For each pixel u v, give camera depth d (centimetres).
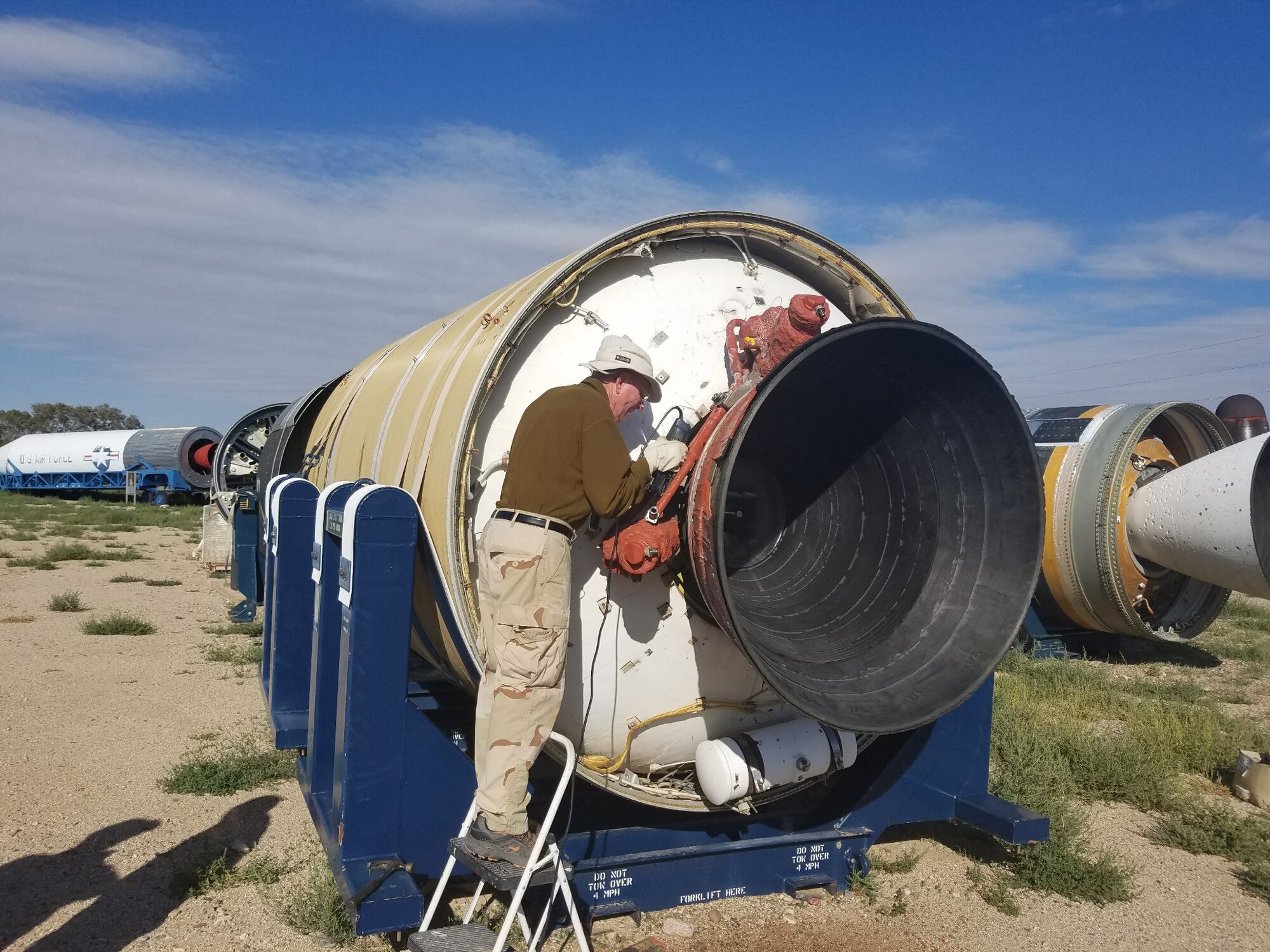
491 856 298
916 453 370
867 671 342
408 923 310
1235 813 500
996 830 405
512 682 302
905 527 377
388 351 655
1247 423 1073
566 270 346
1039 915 382
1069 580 873
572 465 306
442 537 336
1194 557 813
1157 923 378
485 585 312
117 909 361
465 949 292
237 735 583
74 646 841
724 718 369
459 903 363
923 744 422
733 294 379
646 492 322
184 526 2405
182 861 404
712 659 358
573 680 344
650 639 350
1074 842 448
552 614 304
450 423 345
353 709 327
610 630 345
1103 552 843
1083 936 366
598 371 325
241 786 495
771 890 388
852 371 350
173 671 756
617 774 364
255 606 979
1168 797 513
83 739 570
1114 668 883
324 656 395
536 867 291
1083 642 958
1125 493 866
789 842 387
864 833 401
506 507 311
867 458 386
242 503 984
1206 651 977
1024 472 339
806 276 407
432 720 476
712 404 357
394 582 330
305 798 414
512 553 303
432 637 398
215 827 443
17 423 9044
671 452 318
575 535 329
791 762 360
